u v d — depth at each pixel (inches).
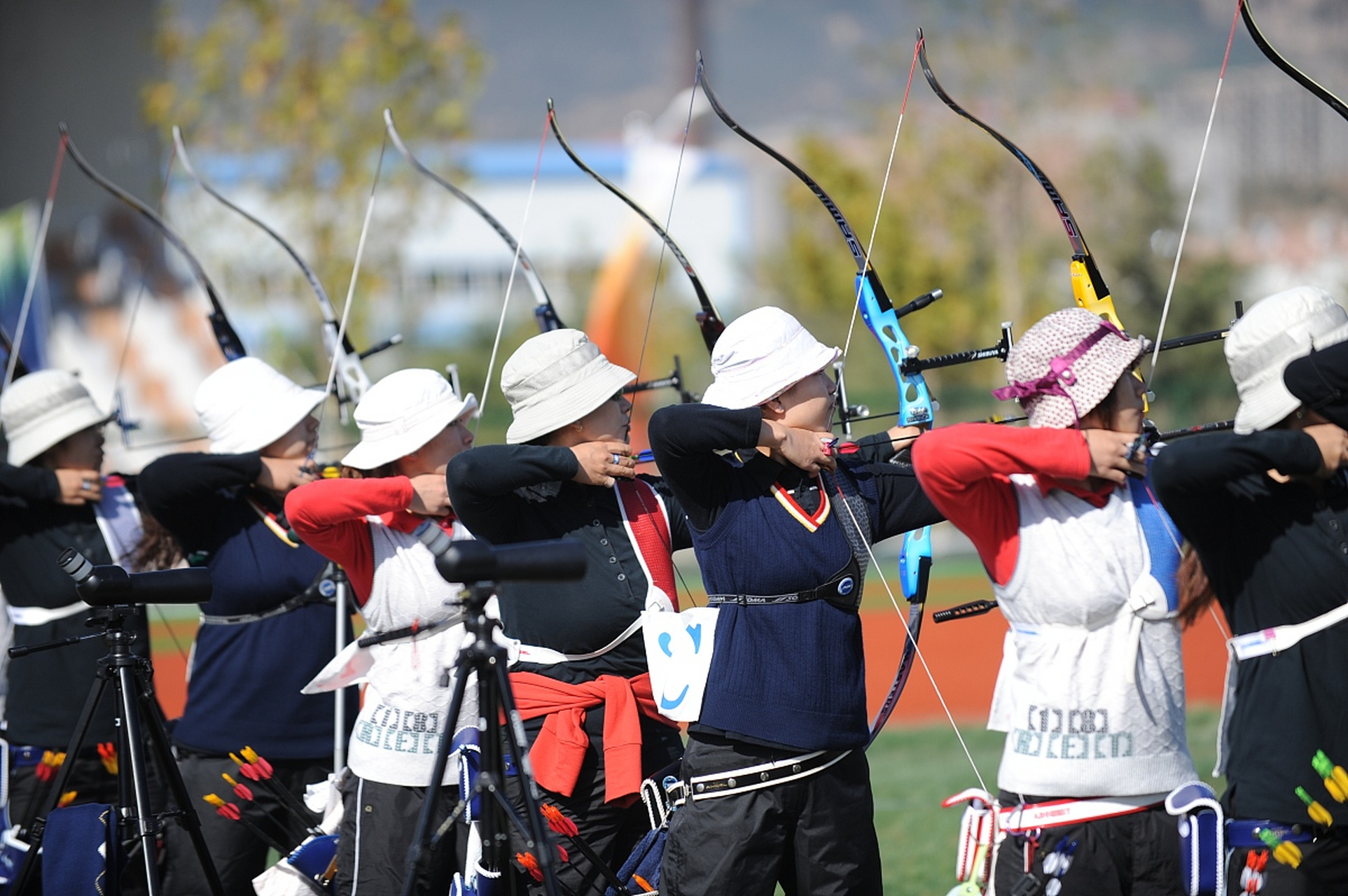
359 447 556.4
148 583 564.1
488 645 463.2
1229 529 441.7
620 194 638.5
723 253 4347.9
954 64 3848.4
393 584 545.6
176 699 1428.4
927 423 554.6
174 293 3855.8
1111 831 434.0
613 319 3841.0
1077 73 3946.9
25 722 681.0
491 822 478.3
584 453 518.3
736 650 482.0
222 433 641.6
